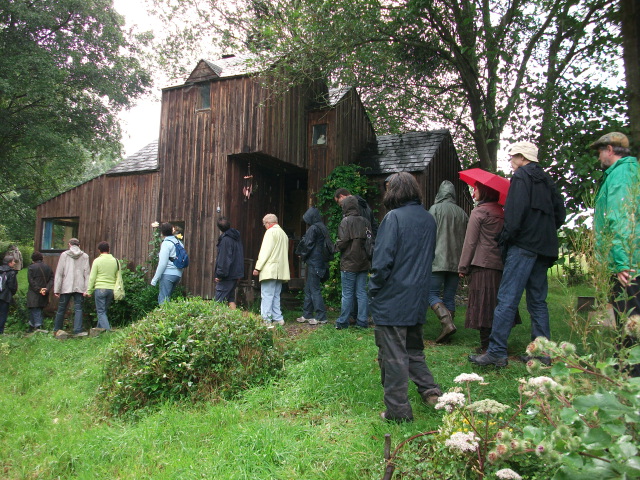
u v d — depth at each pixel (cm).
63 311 928
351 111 1259
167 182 1088
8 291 991
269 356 542
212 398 468
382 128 1570
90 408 501
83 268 939
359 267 733
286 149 1074
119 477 340
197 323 529
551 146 685
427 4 939
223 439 369
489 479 242
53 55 1970
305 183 1288
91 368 619
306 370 502
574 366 207
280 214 1206
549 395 210
